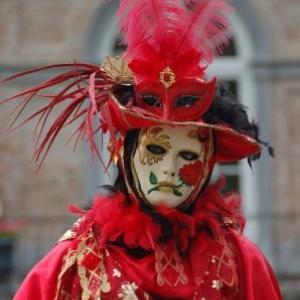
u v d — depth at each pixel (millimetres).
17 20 18188
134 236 5328
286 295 17219
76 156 18109
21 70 18062
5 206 18109
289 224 17781
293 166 18109
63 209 18125
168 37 5273
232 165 17859
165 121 5129
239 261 5500
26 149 18016
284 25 18094
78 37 18188
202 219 5434
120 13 5375
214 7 5324
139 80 5289
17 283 16906
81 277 5285
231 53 18094
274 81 18078
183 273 5297
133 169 5426
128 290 5223
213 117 5441
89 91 5180
